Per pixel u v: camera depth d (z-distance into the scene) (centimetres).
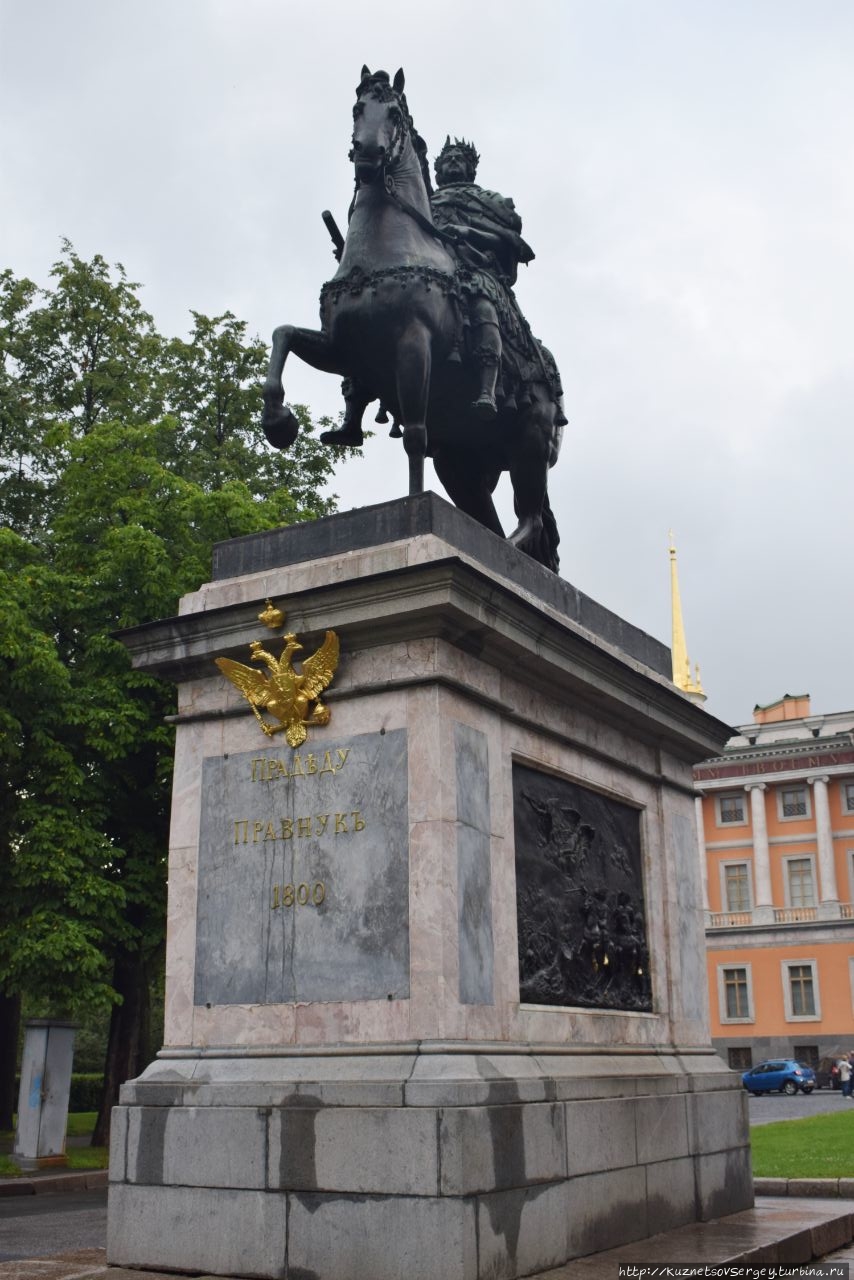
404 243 802
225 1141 641
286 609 722
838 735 5869
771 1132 1989
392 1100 605
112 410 2588
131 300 2800
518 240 912
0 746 1772
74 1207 1360
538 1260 619
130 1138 672
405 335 780
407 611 675
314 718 705
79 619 1966
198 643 757
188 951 718
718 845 6116
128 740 1828
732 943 5859
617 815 872
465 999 643
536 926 734
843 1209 871
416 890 648
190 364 2648
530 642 730
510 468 930
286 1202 616
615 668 820
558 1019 725
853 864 5828
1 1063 2433
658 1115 770
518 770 753
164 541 2038
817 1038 5575
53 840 1772
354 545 746
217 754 743
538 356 923
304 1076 639
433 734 668
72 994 1730
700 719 956
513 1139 619
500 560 782
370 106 798
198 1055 687
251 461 2533
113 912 1783
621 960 823
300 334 797
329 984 663
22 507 2556
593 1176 684
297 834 698
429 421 881
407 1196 586
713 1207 817
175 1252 642
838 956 5622
